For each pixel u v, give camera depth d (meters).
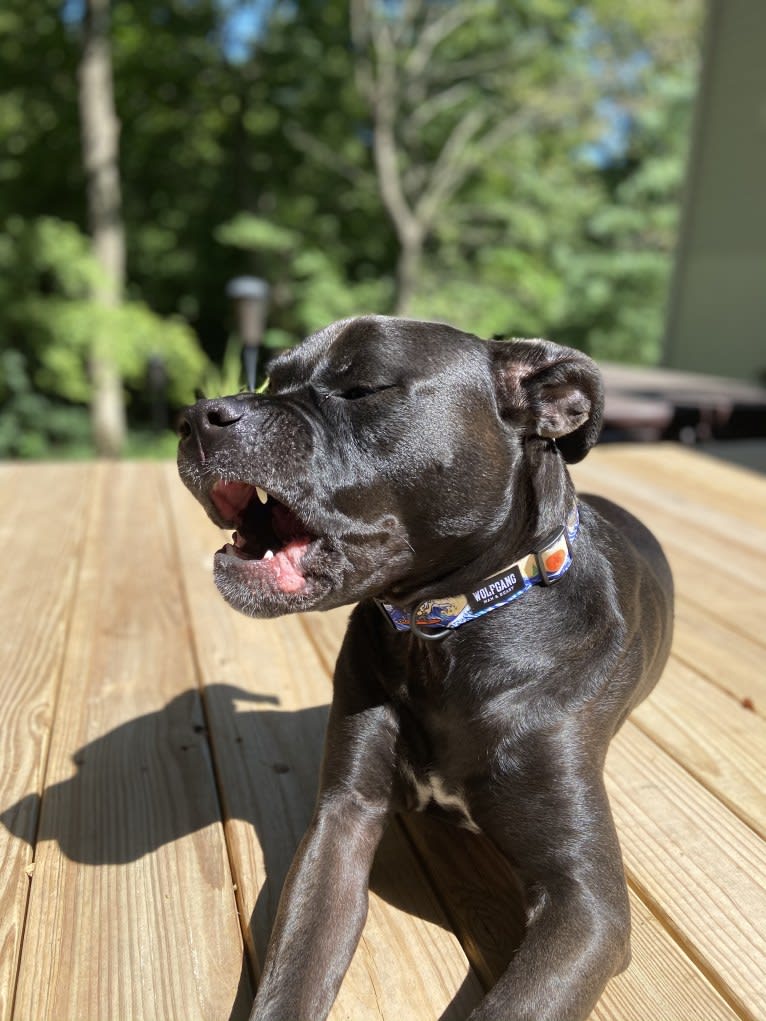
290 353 0.60
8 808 0.66
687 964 0.53
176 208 5.31
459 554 0.57
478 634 0.56
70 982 0.50
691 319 3.28
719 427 2.29
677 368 3.36
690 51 5.38
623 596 0.61
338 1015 0.48
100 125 3.69
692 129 3.18
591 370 0.57
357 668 0.61
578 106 5.12
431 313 4.67
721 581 1.13
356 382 0.56
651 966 0.52
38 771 0.70
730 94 2.99
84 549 1.21
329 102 5.12
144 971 0.51
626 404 2.28
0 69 4.35
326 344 0.58
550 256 6.08
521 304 5.18
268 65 5.03
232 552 0.56
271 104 5.13
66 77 4.39
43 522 1.32
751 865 0.61
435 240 5.45
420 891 0.59
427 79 4.91
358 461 0.55
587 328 6.59
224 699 0.82
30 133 4.51
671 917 0.56
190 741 0.76
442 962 0.52
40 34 4.21
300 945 0.49
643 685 0.67
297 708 0.81
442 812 0.60
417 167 5.14
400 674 0.59
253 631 0.97
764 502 1.47
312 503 0.54
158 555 1.19
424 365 0.56
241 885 0.58
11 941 0.53
